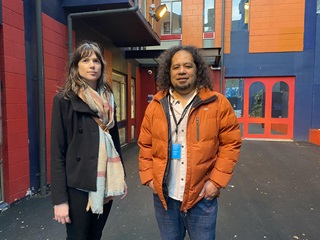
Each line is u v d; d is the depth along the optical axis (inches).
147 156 75.7
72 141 66.6
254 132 396.5
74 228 68.6
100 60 71.5
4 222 120.8
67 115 66.1
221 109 66.9
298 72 374.3
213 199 70.6
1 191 135.6
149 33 245.8
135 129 388.2
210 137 66.0
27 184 149.6
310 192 163.6
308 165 234.4
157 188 69.8
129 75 346.3
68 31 178.1
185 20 407.8
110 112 72.5
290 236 110.1
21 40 142.3
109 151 69.6
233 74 392.5
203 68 69.6
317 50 367.9
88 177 66.0
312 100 373.1
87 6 180.9
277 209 137.9
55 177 64.9
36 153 157.3
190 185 66.1
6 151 134.9
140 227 118.0
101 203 66.1
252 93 394.9
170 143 68.4
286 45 375.2
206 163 66.6
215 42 401.4
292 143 357.7
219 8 395.9
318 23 365.4
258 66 385.4
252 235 110.9
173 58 69.3
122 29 231.8
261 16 379.9
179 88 68.1
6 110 133.2
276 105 389.4
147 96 410.9
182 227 75.2
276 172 210.7
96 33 235.1
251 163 242.1
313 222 122.8
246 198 153.5
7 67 133.0
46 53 160.4
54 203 64.7
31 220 122.9
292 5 370.0
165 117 68.4
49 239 106.6
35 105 155.8
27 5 147.7
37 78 154.0
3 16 129.7
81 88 67.3
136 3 179.3
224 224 120.7
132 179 193.2
